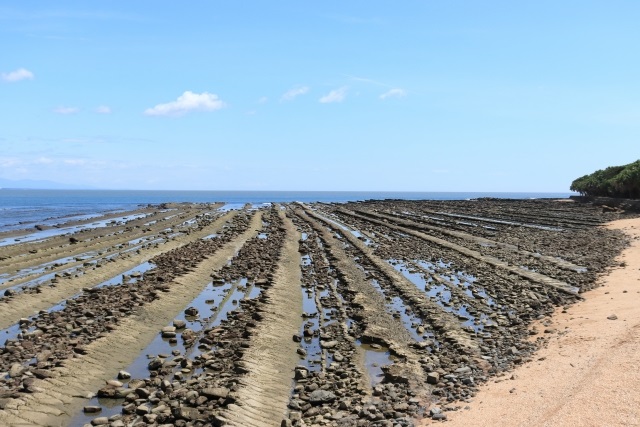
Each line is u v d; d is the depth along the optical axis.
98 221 86.31
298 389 16.94
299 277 35.16
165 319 25.08
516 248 47.78
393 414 14.74
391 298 29.23
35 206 152.38
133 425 14.30
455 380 17.12
